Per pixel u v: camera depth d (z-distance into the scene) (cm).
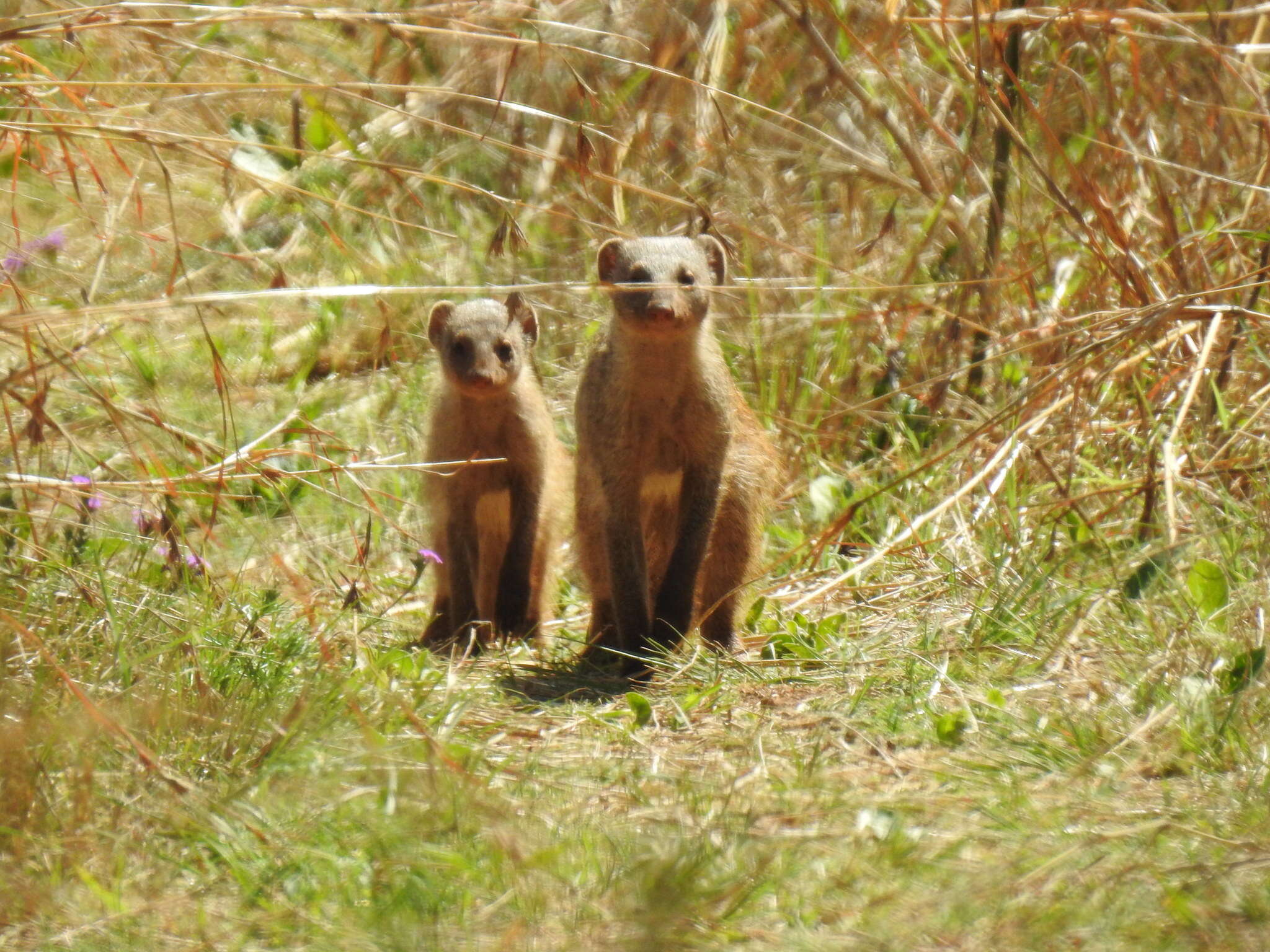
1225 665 755
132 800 600
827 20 1409
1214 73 1240
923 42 1422
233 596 859
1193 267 1133
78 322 859
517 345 1031
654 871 538
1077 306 1188
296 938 516
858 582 998
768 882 548
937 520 1037
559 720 789
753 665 873
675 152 1437
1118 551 974
